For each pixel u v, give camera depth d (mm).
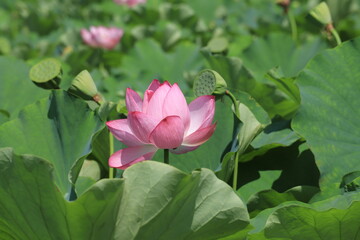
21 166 2826
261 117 3389
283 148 3350
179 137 2922
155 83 3033
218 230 2914
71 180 2932
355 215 2879
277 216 2898
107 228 2857
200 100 2984
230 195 2891
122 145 3289
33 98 3678
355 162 3188
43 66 3209
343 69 3355
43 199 2850
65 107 3131
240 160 3344
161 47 5062
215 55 3740
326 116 3277
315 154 3205
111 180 2781
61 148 3111
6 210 2930
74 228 2857
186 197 2865
